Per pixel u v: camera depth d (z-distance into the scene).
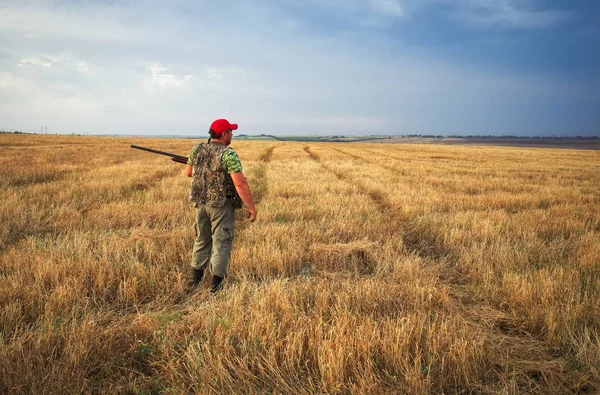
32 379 2.20
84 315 3.12
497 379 2.51
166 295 3.73
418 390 2.25
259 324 2.81
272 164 19.78
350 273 4.37
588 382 2.43
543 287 3.66
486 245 5.61
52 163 16.28
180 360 2.54
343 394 2.23
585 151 58.53
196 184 3.78
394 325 2.85
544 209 8.84
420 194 10.49
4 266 4.21
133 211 7.29
